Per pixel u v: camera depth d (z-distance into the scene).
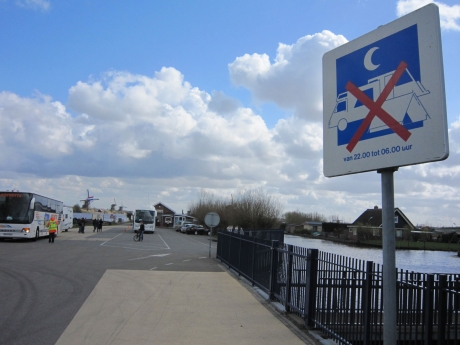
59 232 42.41
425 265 18.91
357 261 5.89
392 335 3.99
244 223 51.09
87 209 133.50
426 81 3.83
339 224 60.38
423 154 3.82
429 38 3.83
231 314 7.96
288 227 75.19
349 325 5.90
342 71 4.89
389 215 4.19
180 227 74.81
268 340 6.36
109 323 7.09
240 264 13.65
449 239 38.78
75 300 8.92
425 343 4.53
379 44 4.38
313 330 6.87
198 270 14.80
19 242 27.77
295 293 7.84
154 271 14.04
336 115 4.96
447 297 4.46
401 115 4.06
